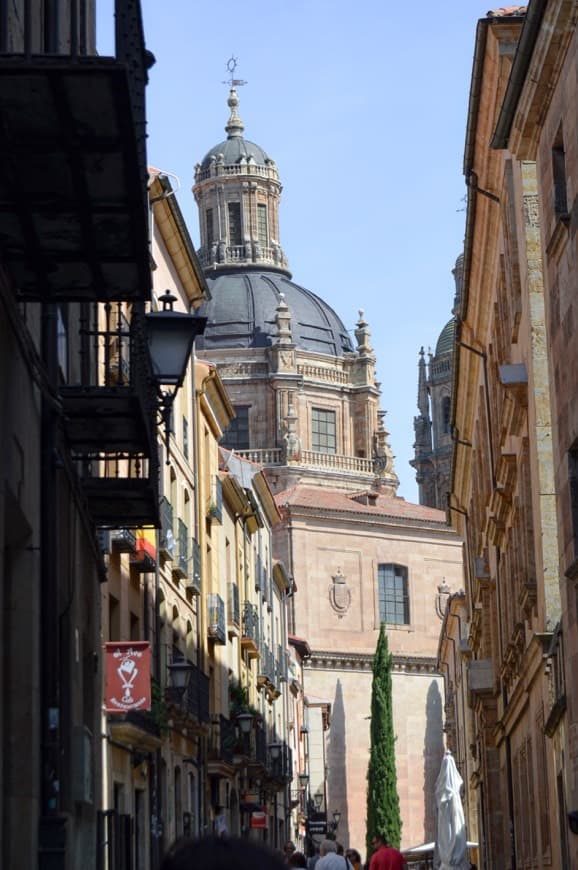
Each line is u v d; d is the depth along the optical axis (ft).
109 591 112.68
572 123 71.36
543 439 96.99
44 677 55.77
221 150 455.22
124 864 106.42
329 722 365.81
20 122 38.29
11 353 48.32
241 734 189.37
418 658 383.45
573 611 77.25
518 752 139.74
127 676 94.99
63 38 66.44
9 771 52.70
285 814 276.21
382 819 335.67
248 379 405.80
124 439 66.28
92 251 46.62
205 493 180.34
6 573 54.39
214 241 446.60
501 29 100.07
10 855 51.96
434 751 382.63
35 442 55.26
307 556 375.04
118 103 37.09
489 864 175.32
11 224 44.34
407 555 388.78
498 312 125.70
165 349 65.05
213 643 180.55
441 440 606.55
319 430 411.34
